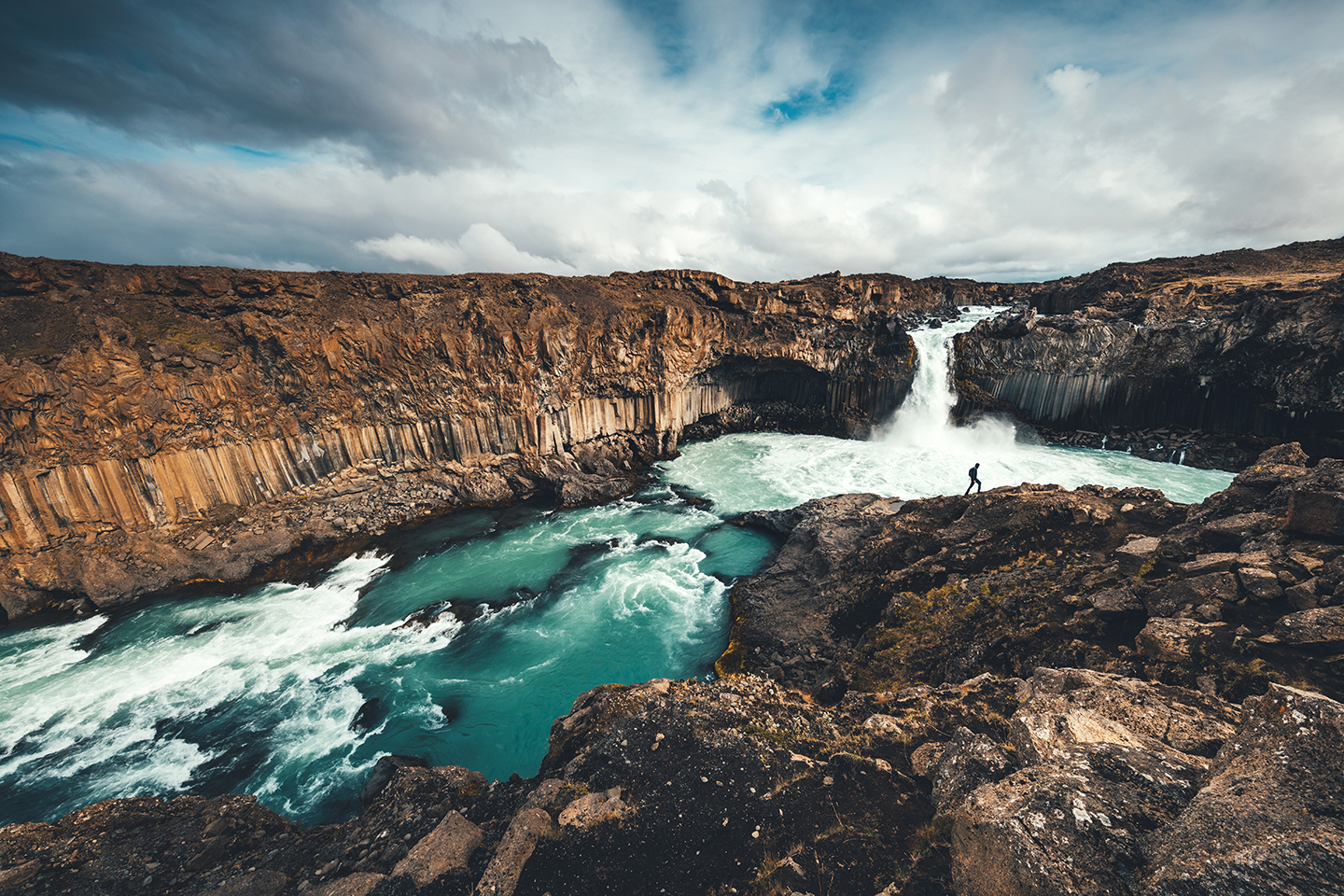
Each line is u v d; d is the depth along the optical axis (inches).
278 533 1307.8
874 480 1627.7
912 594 761.6
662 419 1963.6
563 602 1095.0
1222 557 529.0
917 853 287.4
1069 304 2625.5
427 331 1505.9
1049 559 709.9
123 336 1206.3
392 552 1338.6
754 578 1069.1
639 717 462.0
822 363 2149.4
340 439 1456.7
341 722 806.5
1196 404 1704.0
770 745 410.9
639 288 2201.0
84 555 1114.7
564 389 1716.3
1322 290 1568.7
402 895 336.2
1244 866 172.4
